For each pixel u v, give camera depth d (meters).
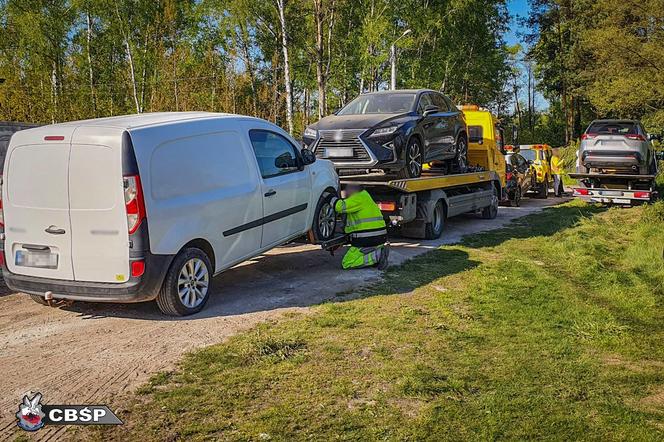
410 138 9.80
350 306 6.22
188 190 5.84
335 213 8.58
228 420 3.61
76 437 3.42
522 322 5.69
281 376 4.29
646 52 26.95
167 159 5.66
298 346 4.95
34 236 5.67
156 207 5.45
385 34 24.55
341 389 4.04
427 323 5.62
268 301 6.44
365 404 3.83
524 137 60.03
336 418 3.63
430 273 7.91
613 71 29.14
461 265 8.47
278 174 7.28
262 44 29.92
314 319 5.72
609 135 15.95
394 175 9.80
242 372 4.37
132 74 26.39
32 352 4.82
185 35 28.20
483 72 36.84
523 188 19.16
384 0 26.31
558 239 10.79
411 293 6.83
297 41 27.56
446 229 12.67
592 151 16.09
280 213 7.23
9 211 5.79
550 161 22.73
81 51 28.19
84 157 5.41
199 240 6.00
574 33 45.00
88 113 21.72
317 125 9.96
